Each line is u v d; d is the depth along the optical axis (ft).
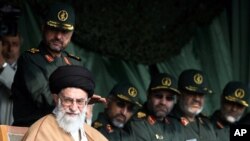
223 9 111.14
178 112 89.04
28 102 68.90
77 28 100.22
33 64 69.46
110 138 84.48
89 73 59.72
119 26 103.45
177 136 87.04
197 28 109.60
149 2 105.40
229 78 110.32
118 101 85.87
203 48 109.60
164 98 86.22
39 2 97.50
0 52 81.15
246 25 111.45
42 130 58.75
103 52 102.53
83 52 101.30
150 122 85.66
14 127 61.05
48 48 70.64
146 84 104.99
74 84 58.95
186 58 108.17
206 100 109.09
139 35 104.83
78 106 59.16
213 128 91.15
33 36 97.45
